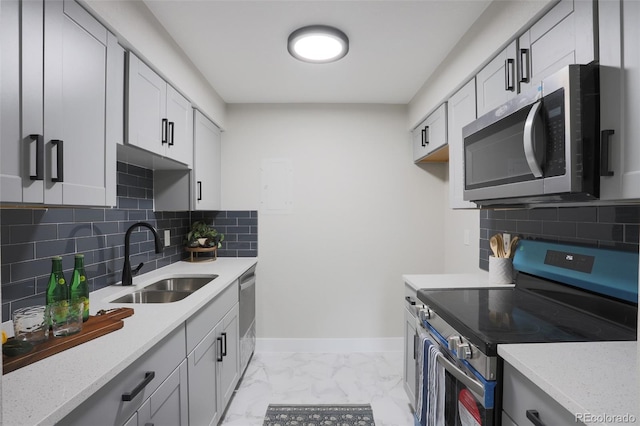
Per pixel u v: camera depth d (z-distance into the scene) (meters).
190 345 1.45
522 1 1.31
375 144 2.94
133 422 1.01
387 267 2.96
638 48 0.86
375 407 2.10
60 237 1.44
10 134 0.87
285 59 2.09
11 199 0.88
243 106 2.92
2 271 1.18
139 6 1.47
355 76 2.35
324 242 2.94
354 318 2.96
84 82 1.15
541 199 1.20
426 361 1.45
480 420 1.06
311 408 2.09
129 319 1.25
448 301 1.52
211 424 1.72
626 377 0.83
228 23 1.69
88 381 0.81
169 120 1.85
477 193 1.51
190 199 2.28
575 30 1.07
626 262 1.19
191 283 2.22
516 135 1.24
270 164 2.92
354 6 1.57
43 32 0.97
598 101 0.97
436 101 2.23
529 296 1.61
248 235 2.93
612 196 0.93
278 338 2.94
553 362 0.91
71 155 1.08
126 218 1.97
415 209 2.95
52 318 1.05
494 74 1.56
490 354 1.03
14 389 0.77
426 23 1.71
